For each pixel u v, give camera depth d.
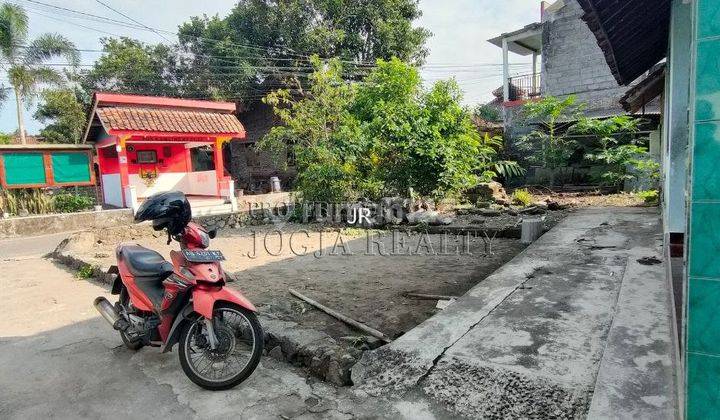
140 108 14.75
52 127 26.39
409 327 4.09
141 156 16.58
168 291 3.25
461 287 5.34
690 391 1.56
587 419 2.17
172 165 17.33
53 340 4.25
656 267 4.44
